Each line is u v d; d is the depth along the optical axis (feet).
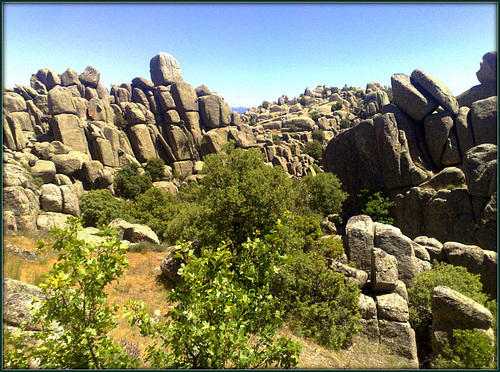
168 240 76.43
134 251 63.72
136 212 112.57
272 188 44.93
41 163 149.59
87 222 109.91
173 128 221.25
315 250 49.88
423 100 127.13
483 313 31.50
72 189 111.65
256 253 15.75
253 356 13.28
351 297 37.09
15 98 179.42
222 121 248.52
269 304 14.94
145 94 228.43
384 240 49.11
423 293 41.14
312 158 271.08
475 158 96.02
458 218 97.86
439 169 126.62
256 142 269.85
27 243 54.44
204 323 12.66
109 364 13.24
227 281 14.58
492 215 89.86
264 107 488.02
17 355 13.04
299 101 456.04
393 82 137.08
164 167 203.82
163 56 243.60
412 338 34.81
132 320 13.70
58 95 177.37
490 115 112.88
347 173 151.02
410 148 128.67
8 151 144.05
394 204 123.34
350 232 51.19
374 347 34.27
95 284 12.56
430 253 60.03
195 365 13.78
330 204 121.29
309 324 35.68
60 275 11.96
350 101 402.72
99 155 183.32
